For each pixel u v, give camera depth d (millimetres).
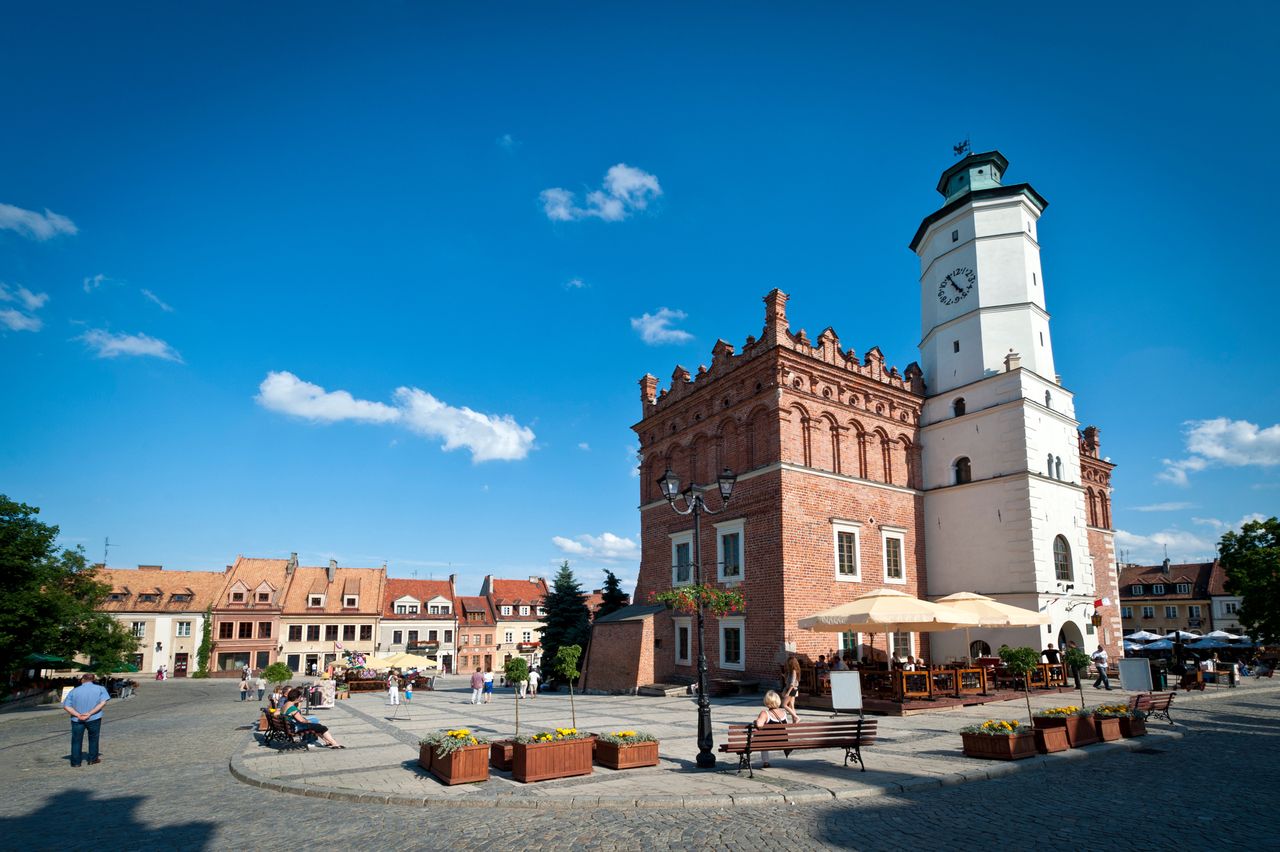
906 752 15172
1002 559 32375
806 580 29828
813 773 13109
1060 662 28406
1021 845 9039
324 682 37656
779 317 31547
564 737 13281
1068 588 32438
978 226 36344
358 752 16719
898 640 32438
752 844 9133
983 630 32188
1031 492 31891
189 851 9133
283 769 14445
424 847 9164
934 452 36094
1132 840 9234
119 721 28828
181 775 14695
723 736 17922
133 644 55000
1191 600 77500
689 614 34188
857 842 9188
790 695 14594
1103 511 43438
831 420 32812
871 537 32938
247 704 38594
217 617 79250
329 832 9906
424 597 93188
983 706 22969
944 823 10078
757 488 31219
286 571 86250
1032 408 33000
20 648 38969
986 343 35000
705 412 35625
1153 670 29141
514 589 100438
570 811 10922
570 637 46969
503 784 12523
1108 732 16484
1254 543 45344
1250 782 12633
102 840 9703
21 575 39344
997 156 37312
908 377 37312
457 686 55188
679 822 10219
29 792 13125
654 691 32156
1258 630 43844
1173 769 13789
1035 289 35719
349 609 86000
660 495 38406
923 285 39188
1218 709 23953
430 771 13633
